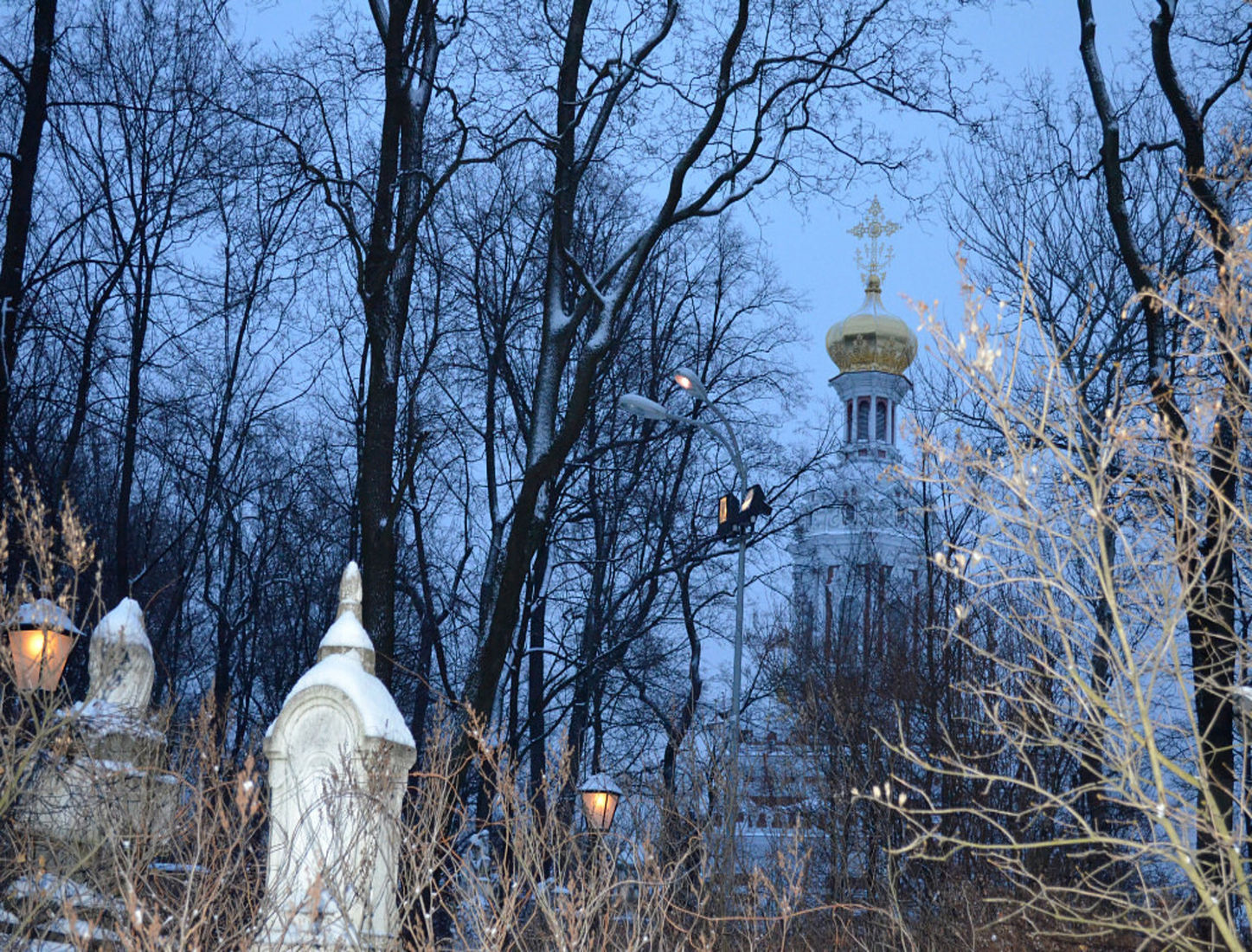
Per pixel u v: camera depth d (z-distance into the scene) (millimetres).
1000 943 17328
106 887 9391
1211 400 9320
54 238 26406
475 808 19375
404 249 19516
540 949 10695
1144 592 8750
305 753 10453
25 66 21641
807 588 45156
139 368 28688
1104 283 27250
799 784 26797
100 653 13273
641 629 33625
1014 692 23938
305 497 37469
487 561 27766
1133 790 8031
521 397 32250
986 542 9656
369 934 9664
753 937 14109
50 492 26031
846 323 91500
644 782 23109
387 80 19234
